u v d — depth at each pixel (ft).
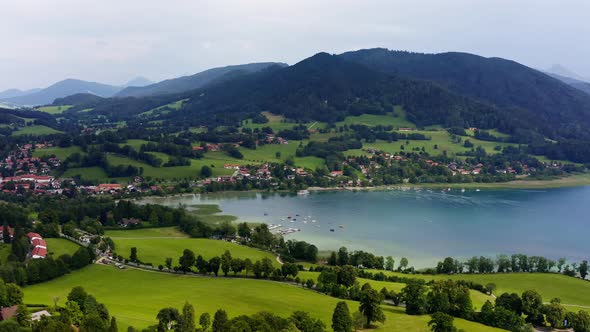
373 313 392.06
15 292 382.01
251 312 406.82
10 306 376.48
